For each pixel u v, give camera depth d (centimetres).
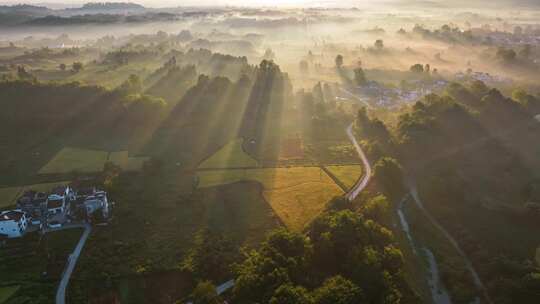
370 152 17650
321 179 15462
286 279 9338
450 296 10581
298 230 12212
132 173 16038
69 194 13825
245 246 11694
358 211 12838
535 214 13262
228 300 9806
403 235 12800
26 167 16425
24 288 10106
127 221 12888
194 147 18512
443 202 14625
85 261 11038
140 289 10288
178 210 13525
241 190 14712
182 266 10900
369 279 9656
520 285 10162
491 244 12450
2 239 11775
